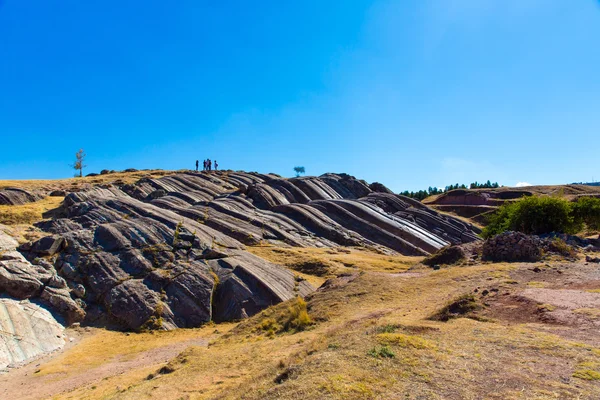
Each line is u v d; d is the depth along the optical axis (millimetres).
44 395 15992
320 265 36062
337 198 67000
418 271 22062
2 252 29391
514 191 96125
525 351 7492
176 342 23391
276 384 7621
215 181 67562
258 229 45969
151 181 61000
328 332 12492
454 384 6156
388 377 6508
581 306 10430
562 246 20641
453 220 63281
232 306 28312
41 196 50562
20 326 23266
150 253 32406
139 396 10578
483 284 15172
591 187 100938
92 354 21656
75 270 30156
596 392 5609
